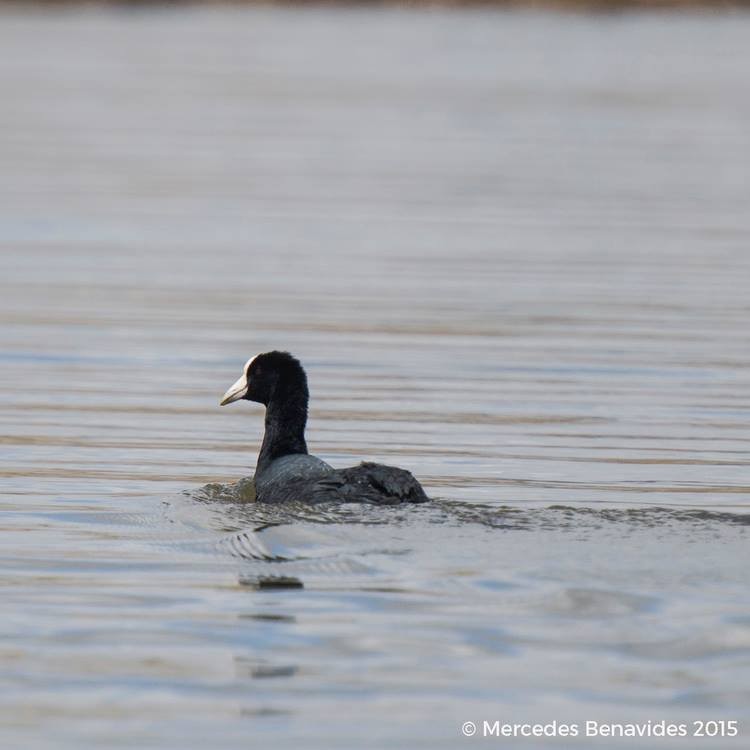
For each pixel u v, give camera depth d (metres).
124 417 17.00
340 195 33.38
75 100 49.78
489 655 9.20
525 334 21.22
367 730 8.35
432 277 25.05
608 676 8.91
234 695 8.80
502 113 48.34
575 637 9.38
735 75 60.09
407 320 21.97
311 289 24.00
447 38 72.94
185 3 90.88
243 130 43.88
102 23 79.19
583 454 15.47
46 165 36.84
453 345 20.55
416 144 41.59
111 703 8.72
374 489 11.82
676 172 37.19
